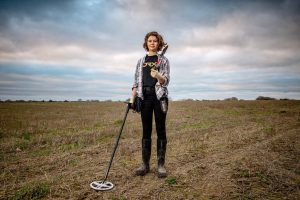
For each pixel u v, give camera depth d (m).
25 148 7.62
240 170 5.25
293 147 7.12
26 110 22.44
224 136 9.04
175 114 17.31
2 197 4.16
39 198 4.16
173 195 4.31
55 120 14.55
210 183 4.74
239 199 4.14
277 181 4.74
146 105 5.02
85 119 14.98
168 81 4.99
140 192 4.40
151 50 5.09
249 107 23.27
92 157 6.53
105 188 4.45
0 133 9.98
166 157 6.45
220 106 24.84
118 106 29.50
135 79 5.17
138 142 8.30
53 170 5.55
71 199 4.14
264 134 9.13
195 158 6.36
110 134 9.80
